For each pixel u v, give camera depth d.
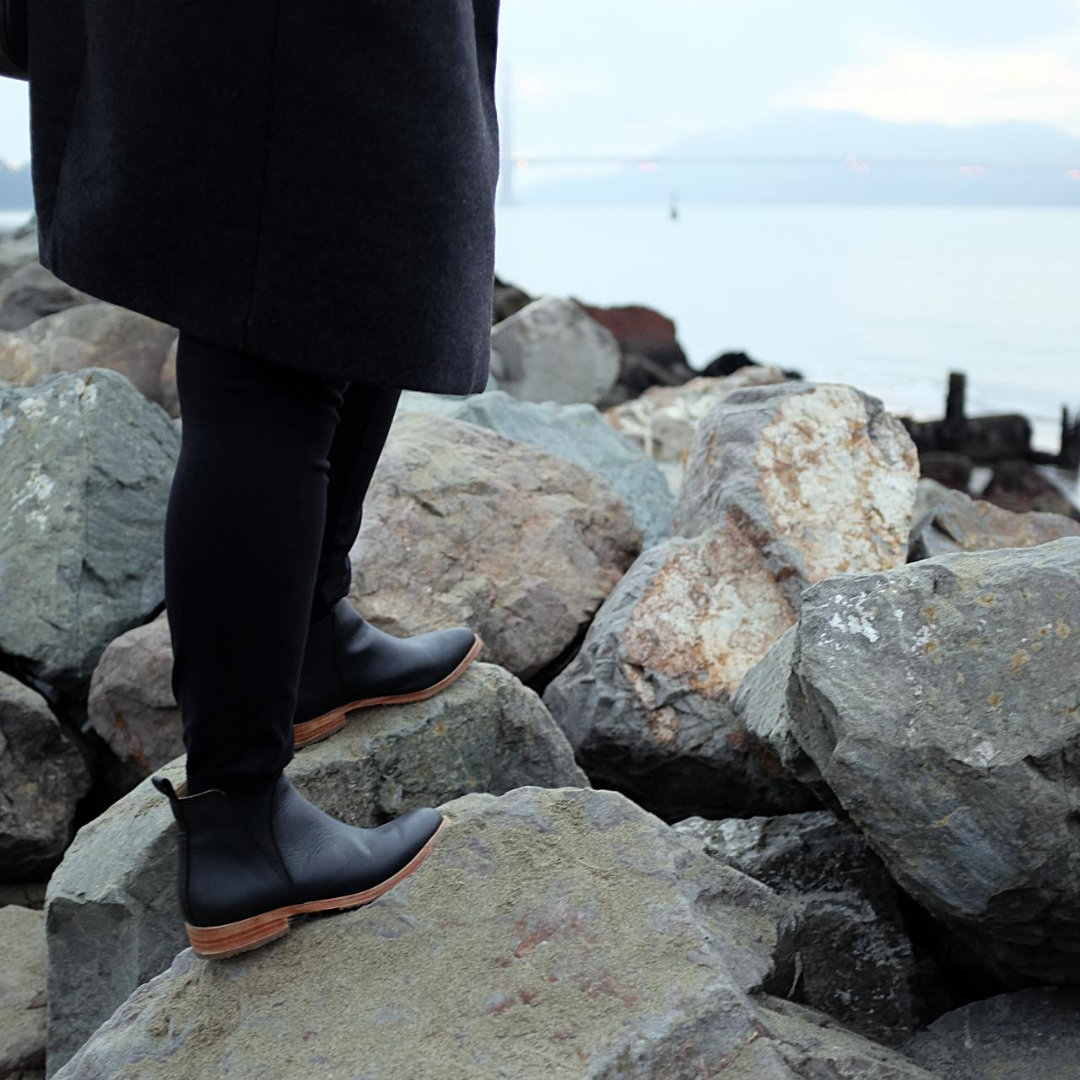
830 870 1.96
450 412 4.07
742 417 2.95
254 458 1.19
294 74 1.12
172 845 1.69
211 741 1.28
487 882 1.47
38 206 1.25
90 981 1.72
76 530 2.77
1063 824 1.47
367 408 1.53
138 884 1.68
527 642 2.71
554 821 1.57
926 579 1.67
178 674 1.26
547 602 2.76
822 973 1.75
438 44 1.16
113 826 1.80
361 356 1.16
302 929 1.42
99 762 2.69
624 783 2.46
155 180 1.13
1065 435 9.47
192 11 1.11
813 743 1.72
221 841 1.33
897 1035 1.67
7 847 2.37
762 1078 1.26
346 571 1.70
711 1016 1.29
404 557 2.69
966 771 1.51
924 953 1.80
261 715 1.27
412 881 1.47
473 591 2.69
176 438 3.07
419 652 1.85
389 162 1.14
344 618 1.75
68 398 2.94
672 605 2.56
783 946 1.51
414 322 1.18
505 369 8.73
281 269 1.14
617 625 2.51
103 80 1.16
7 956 2.02
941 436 9.66
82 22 1.21
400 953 1.38
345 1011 1.31
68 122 1.23
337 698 1.76
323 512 1.25
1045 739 1.49
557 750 2.00
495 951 1.38
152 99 1.13
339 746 1.78
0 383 3.19
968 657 1.58
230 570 1.19
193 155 1.13
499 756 1.95
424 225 1.17
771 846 2.02
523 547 2.84
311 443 1.23
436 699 1.87
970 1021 1.58
